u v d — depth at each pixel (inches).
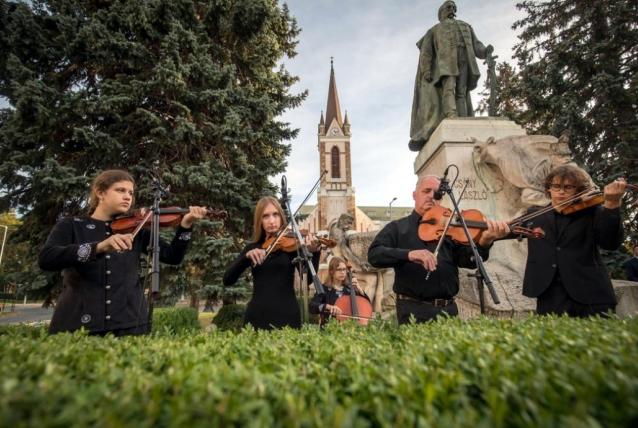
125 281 103.1
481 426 29.6
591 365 41.9
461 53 264.4
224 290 359.9
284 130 463.2
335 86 2434.8
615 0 479.8
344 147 2249.0
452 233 122.4
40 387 35.9
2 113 354.9
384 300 235.8
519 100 530.0
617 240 103.0
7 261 977.5
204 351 58.5
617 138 472.1
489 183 216.1
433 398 36.9
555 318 82.0
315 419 32.5
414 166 278.5
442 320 85.8
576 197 109.8
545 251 111.2
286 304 116.5
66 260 91.3
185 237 122.0
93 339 70.8
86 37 339.9
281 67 533.3
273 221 124.3
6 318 827.4
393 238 126.3
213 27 425.7
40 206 337.1
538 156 208.2
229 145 395.9
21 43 339.6
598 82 448.8
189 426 30.2
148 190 346.3
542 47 556.7
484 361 45.5
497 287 175.6
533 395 36.3
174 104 368.2
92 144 332.8
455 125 229.1
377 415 33.5
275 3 501.7
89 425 30.3
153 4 366.3
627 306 178.5
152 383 40.0
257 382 38.5
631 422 31.1
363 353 55.2
